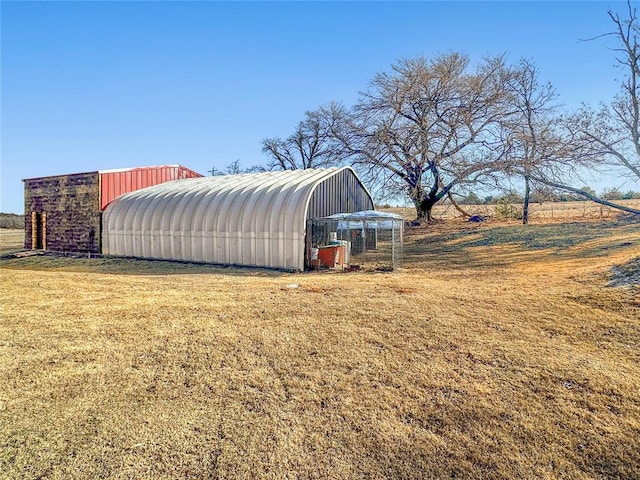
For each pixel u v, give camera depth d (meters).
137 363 4.95
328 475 3.00
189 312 7.27
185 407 3.93
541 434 3.52
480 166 22.73
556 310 7.07
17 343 5.57
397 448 3.33
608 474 3.04
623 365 4.86
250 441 3.39
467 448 3.33
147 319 6.80
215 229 15.48
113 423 3.62
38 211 21.73
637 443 3.39
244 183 17.27
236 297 8.58
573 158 15.55
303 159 42.47
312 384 4.44
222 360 5.07
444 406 3.99
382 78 26.44
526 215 25.53
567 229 20.70
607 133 12.51
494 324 6.44
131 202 18.50
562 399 4.11
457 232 24.34
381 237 24.72
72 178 20.05
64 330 6.16
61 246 20.59
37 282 10.50
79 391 4.21
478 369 4.81
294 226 13.80
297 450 3.28
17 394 4.12
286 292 9.14
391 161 25.69
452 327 6.30
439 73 25.22
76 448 3.26
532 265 12.71
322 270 13.76
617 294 7.49
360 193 20.05
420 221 28.81
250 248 14.70
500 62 24.23
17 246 24.50
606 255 12.48
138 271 13.90
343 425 3.65
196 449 3.28
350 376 4.64
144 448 3.28
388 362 5.02
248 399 4.10
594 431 3.56
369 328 6.30
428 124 25.97
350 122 27.80
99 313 7.18
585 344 5.54
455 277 11.43
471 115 24.14
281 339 5.81
